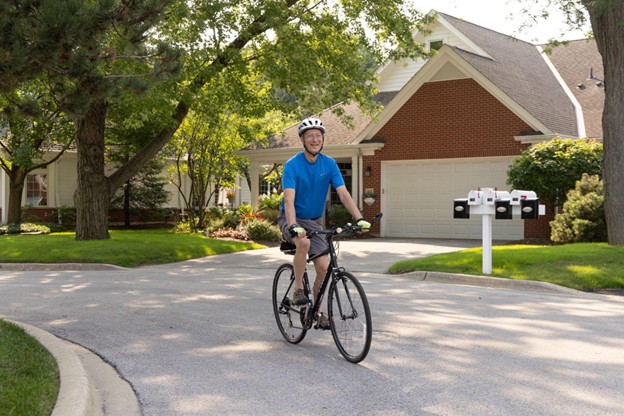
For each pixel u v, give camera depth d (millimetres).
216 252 18125
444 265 12641
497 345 6656
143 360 6305
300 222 6543
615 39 14195
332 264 6246
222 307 9070
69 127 24484
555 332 7258
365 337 5836
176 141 25141
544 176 17219
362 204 23312
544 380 5441
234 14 17828
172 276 13078
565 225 16516
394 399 5000
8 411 4355
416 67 26062
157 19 8320
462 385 5328
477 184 21281
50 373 5387
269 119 26297
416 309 8703
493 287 11258
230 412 4789
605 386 5262
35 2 7461
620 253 12602
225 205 38719
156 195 31109
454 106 21391
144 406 4961
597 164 17266
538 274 11523
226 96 18594
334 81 19641
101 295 10320
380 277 12609
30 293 10656
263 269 14539
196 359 6305
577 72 25469
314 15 18812
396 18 19016
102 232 18453
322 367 5941
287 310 6926
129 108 17266
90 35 7766
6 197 29250
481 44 24250
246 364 6090
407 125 22344
